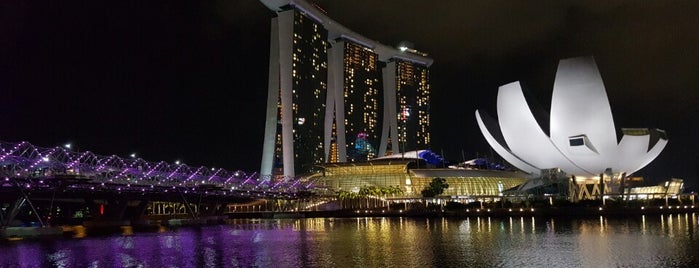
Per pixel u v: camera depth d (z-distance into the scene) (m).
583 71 123.56
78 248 54.72
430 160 195.50
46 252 51.28
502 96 131.25
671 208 110.25
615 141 127.69
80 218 120.56
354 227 82.56
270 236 66.88
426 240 56.34
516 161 142.88
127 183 86.19
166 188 96.50
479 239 56.62
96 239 66.06
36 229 74.00
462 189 161.88
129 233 77.56
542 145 131.50
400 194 154.12
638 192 142.00
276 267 39.09
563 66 124.75
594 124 126.44
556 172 136.50
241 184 125.06
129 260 44.72
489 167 194.12
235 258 44.62
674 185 148.38
